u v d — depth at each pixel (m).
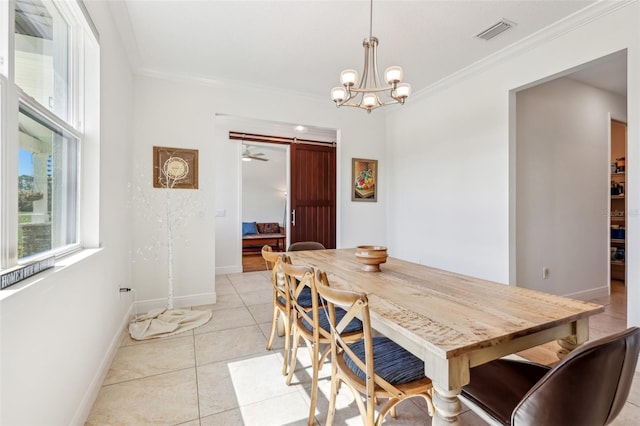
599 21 2.25
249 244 7.23
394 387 1.17
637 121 2.04
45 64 1.43
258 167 8.63
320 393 1.81
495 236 3.09
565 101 3.54
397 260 2.38
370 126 4.52
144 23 2.42
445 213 3.67
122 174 2.64
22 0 1.22
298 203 5.39
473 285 1.61
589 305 1.27
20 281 1.01
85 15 1.66
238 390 1.82
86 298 1.61
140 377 1.94
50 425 1.19
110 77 2.19
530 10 2.26
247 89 3.62
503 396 1.11
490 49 2.83
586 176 3.72
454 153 3.54
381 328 1.21
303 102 4.00
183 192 3.30
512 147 2.96
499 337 0.97
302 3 2.18
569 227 3.57
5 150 1.02
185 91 3.32
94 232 1.86
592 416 0.85
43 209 1.39
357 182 4.44
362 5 2.21
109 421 1.54
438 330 1.02
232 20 2.38
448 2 2.17
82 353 1.55
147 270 3.16
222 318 2.97
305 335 1.72
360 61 3.06
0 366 0.86
